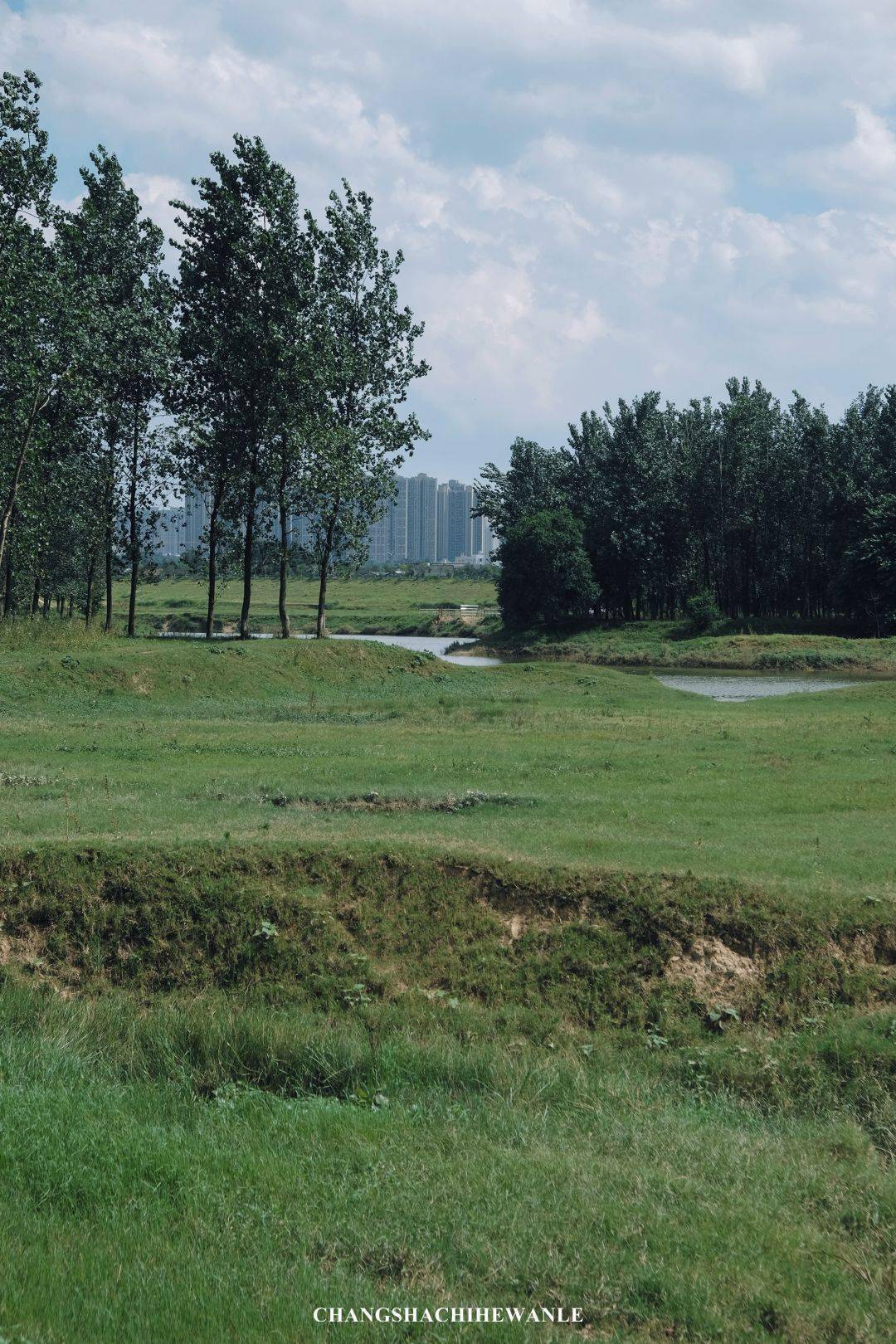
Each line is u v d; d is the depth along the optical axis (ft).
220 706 106.83
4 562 142.92
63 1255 20.42
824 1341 19.48
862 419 288.10
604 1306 20.07
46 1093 27.45
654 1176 25.09
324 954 38.81
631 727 92.84
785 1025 35.78
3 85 120.67
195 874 41.65
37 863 41.83
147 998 37.32
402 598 472.85
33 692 101.24
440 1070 31.32
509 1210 23.03
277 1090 31.12
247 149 142.31
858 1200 24.58
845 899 39.91
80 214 139.64
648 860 43.65
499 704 111.96
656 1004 36.24
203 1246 21.38
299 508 155.33
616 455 296.10
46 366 126.00
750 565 302.25
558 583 290.56
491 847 44.65
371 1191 23.68
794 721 97.30
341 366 149.59
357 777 64.64
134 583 155.22
